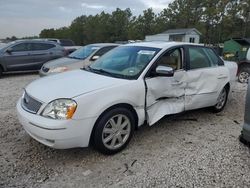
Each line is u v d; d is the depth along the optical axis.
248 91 3.77
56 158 3.83
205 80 5.20
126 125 4.05
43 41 12.39
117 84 3.94
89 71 4.64
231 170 3.56
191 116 5.66
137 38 76.62
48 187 3.18
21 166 3.61
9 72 11.44
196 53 5.19
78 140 3.58
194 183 3.27
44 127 3.45
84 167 3.61
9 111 5.84
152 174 3.45
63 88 3.78
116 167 3.62
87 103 3.59
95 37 86.06
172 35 50.09
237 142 4.42
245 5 47.12
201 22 56.78
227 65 6.00
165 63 4.58
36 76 11.38
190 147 4.21
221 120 5.49
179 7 68.62
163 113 4.51
